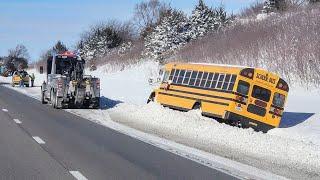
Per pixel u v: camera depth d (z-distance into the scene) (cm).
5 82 8462
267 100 2480
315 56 4241
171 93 2914
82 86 3206
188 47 6906
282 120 2788
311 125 2564
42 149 1588
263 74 2466
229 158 1505
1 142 1714
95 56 10725
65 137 1881
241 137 1831
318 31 4541
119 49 9519
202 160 1448
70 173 1222
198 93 2672
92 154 1516
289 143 1716
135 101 3941
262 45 5019
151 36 8062
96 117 2698
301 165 1435
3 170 1241
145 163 1384
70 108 3275
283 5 7194
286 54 4525
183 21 7725
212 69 2620
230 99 2438
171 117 2345
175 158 1473
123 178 1182
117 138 1881
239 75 2438
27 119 2512
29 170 1248
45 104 3606
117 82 6806
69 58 3362
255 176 1243
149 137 1920
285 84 2512
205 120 2256
